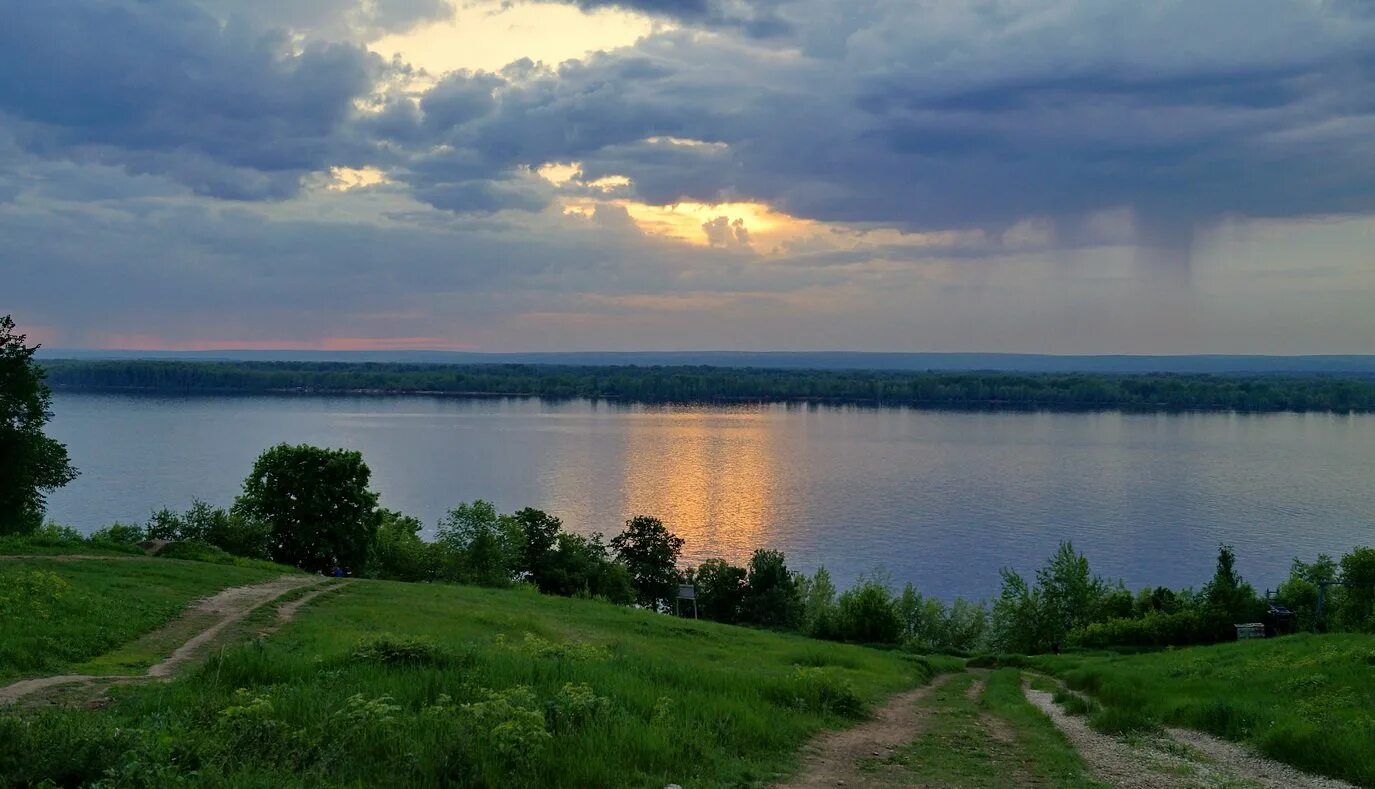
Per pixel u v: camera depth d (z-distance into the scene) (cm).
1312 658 2897
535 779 1134
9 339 5047
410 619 3275
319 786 1035
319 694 1414
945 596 11644
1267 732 1786
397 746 1170
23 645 1969
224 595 3241
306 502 6106
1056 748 1719
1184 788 1432
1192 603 7700
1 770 992
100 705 1533
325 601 3412
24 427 5188
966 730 1945
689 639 4109
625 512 15750
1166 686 2756
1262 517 16125
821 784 1330
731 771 1318
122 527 5056
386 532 7131
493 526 7688
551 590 8488
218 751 1107
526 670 1719
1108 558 13325
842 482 19700
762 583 9300
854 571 12706
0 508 5056
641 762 1269
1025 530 15300
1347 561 6869
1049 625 8231
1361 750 1545
